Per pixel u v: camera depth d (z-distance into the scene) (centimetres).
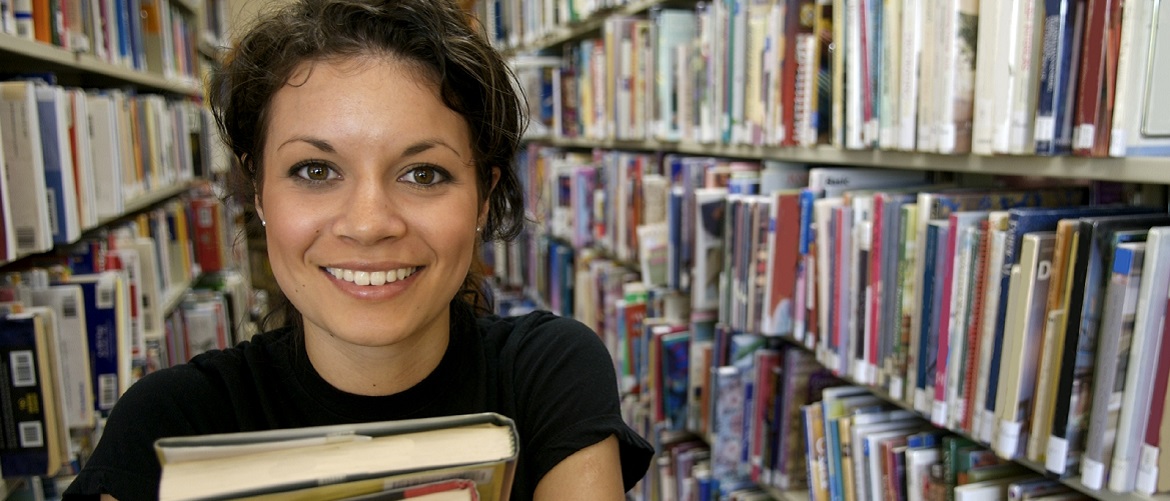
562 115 297
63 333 150
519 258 357
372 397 76
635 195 231
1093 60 94
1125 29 91
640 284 235
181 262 290
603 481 78
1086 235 94
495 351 87
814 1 153
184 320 278
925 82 118
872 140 132
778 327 160
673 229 197
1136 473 96
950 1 111
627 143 250
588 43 265
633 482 86
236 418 76
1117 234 93
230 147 82
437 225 69
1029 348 103
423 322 71
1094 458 97
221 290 313
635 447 83
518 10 326
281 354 79
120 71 228
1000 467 122
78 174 168
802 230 152
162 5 291
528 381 84
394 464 50
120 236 214
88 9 196
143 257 213
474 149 73
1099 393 96
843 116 140
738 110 174
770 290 157
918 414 146
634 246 234
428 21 69
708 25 188
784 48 154
